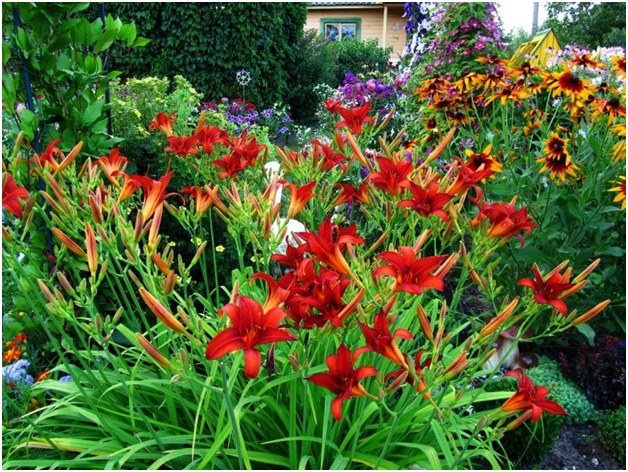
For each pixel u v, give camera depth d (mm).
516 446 2674
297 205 2062
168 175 1809
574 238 3531
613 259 3688
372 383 2080
